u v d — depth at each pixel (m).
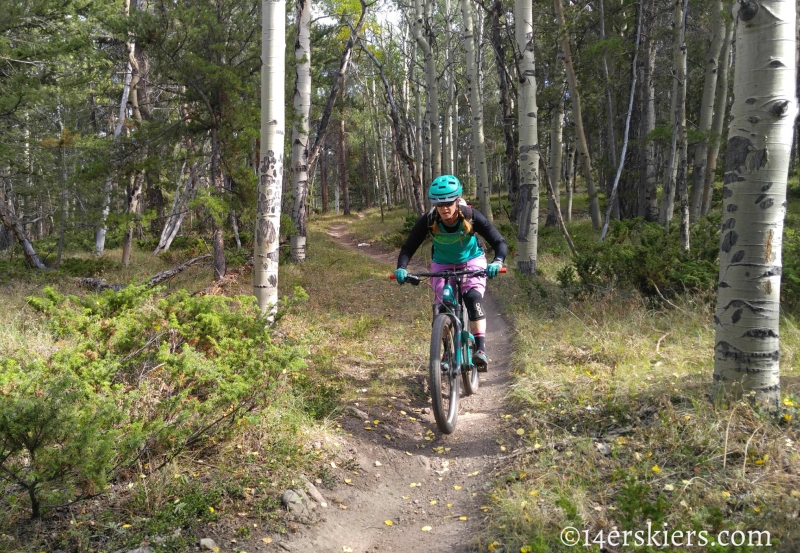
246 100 10.70
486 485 3.70
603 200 24.39
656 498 3.12
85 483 3.04
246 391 3.90
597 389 4.81
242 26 10.76
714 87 15.26
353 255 18.39
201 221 22.22
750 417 3.65
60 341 4.98
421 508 3.65
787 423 3.66
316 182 63.53
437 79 21.70
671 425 3.73
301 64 14.73
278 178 7.13
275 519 3.24
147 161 10.52
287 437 4.00
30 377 3.25
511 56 19.33
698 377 4.60
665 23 20.06
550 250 14.39
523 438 4.25
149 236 23.84
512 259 14.22
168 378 3.92
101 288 11.14
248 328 4.86
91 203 14.43
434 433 4.73
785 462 3.24
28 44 12.39
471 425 4.80
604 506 3.13
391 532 3.39
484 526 3.22
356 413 4.86
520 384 5.23
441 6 27.03
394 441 4.53
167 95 18.61
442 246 4.73
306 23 14.48
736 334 3.85
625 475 3.13
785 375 4.58
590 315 7.18
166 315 4.85
